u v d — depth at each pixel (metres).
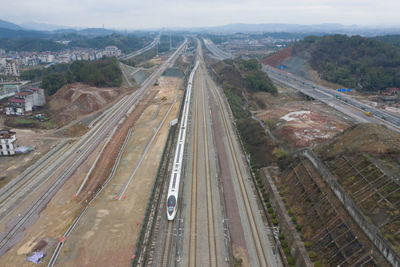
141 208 47.44
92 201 49.50
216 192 49.91
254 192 50.25
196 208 45.41
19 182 55.31
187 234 39.75
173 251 36.91
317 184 42.03
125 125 87.62
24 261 36.50
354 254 30.28
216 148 67.69
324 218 36.59
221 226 41.41
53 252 38.00
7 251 38.28
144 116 95.31
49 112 96.81
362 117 87.88
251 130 73.56
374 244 29.39
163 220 42.91
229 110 96.69
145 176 57.81
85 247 38.66
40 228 42.91
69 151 69.56
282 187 47.94
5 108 93.31
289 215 40.91
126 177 57.66
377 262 28.05
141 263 36.03
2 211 46.81
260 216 43.81
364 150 43.25
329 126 72.88
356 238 31.27
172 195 45.66
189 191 50.16
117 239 40.19
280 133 69.69
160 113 98.00
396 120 86.25
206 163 60.31
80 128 84.44
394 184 35.50
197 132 77.38
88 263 36.09
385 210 33.16
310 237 35.88
